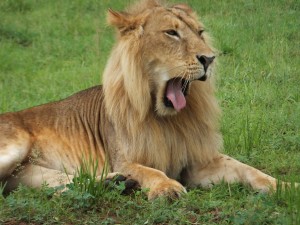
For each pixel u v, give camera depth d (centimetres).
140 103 1095
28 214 973
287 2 2205
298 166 1176
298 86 1622
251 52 1856
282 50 1850
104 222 944
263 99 1547
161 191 1011
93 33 2278
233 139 1295
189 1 2297
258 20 2077
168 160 1121
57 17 2461
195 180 1143
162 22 1087
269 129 1362
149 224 934
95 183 1042
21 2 2580
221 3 2291
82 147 1190
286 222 888
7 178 1163
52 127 1206
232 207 976
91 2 2525
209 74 1074
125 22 1108
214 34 1962
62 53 2128
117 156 1128
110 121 1145
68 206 998
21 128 1187
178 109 1074
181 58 1070
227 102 1555
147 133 1108
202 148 1128
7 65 2053
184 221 930
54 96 1731
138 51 1093
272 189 1026
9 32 2312
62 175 1132
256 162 1218
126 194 1071
